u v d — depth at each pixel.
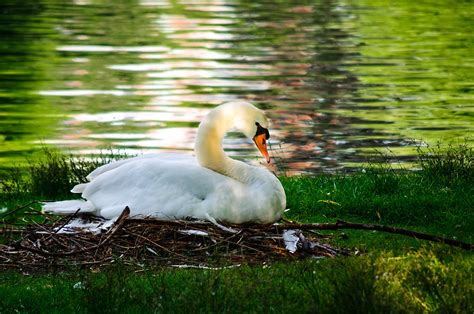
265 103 27.73
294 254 10.15
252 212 10.72
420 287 8.55
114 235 10.05
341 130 23.77
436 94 28.91
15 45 38.62
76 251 9.73
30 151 21.55
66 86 30.47
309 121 25.06
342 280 8.48
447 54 37.12
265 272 9.48
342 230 11.81
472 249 9.83
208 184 10.86
